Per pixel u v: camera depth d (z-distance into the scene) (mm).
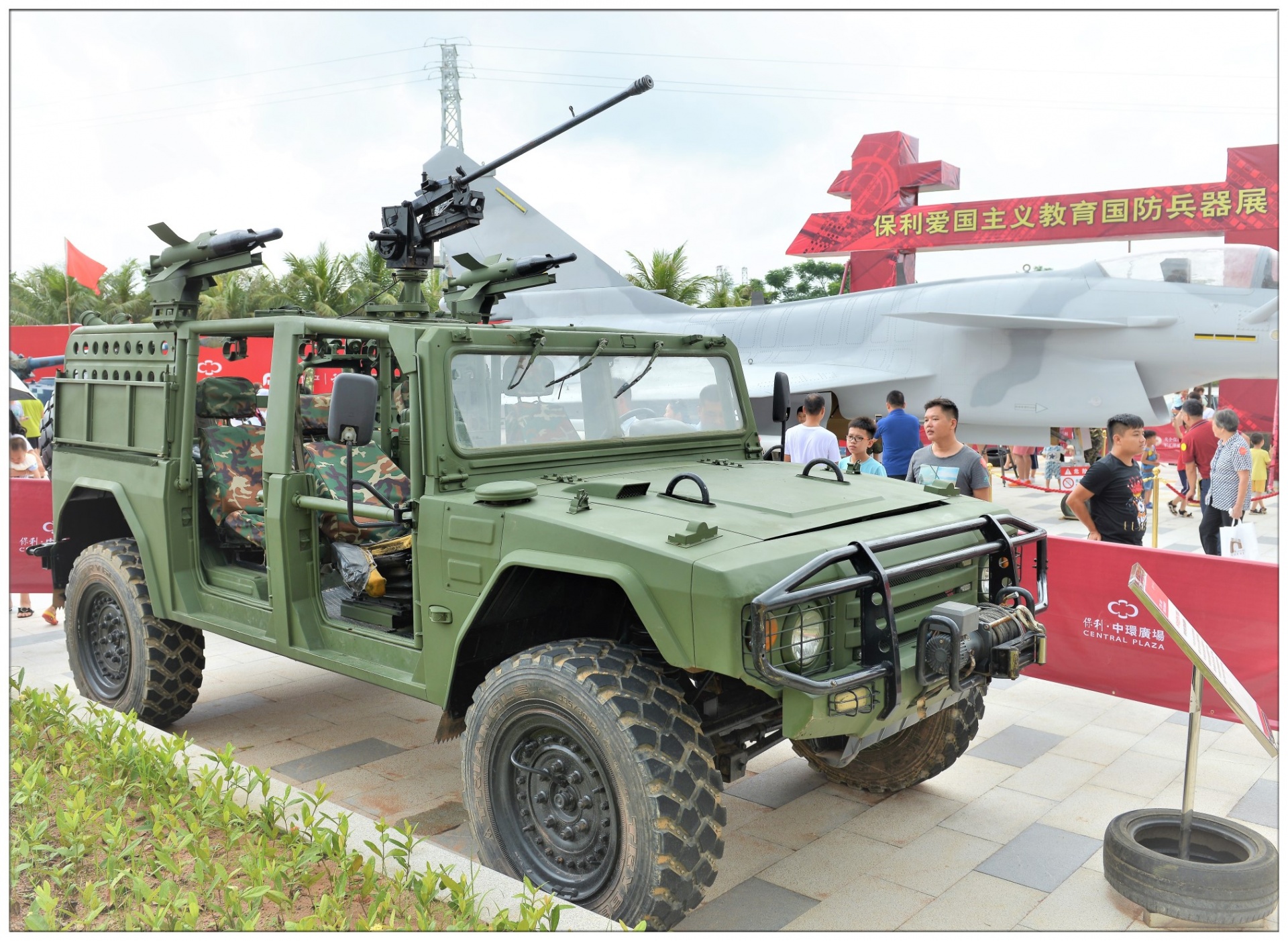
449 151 12992
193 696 4973
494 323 4723
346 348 5012
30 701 4215
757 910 3369
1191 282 11711
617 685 2973
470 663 3531
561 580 3480
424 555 3590
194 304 4754
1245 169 17500
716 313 15859
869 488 4027
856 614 3094
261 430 5008
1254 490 13039
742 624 2779
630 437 4352
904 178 21047
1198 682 3467
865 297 14461
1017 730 5191
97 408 5102
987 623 3250
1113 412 12203
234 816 3193
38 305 33094
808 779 4562
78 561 5176
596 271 16312
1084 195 18859
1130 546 5137
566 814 3150
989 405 12906
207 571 4785
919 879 3602
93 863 3062
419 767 4664
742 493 3744
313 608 4211
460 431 3693
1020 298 12578
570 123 4672
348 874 2854
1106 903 3432
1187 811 3512
